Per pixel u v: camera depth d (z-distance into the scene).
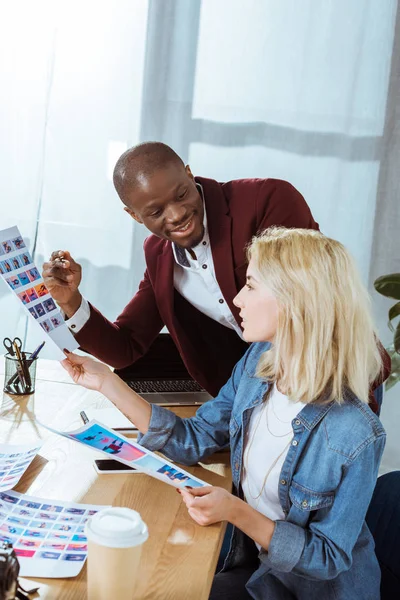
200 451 1.49
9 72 3.06
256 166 3.25
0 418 1.60
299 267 1.27
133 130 3.15
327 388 1.30
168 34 3.10
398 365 2.84
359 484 1.26
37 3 3.03
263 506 1.39
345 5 3.18
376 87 3.25
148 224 1.65
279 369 1.37
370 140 3.29
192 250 1.76
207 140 3.21
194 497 1.19
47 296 1.61
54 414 1.66
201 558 1.11
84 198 3.17
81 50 3.08
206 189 1.78
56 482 1.30
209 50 3.14
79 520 1.16
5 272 1.57
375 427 1.27
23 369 1.76
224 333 1.92
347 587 1.32
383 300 3.40
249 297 1.32
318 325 1.26
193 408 1.83
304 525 1.29
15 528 1.11
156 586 1.02
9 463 1.32
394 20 3.21
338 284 1.27
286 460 1.31
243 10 3.13
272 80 3.19
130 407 1.47
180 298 1.90
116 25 3.08
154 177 1.57
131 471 1.38
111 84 3.11
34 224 3.16
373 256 3.37
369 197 3.32
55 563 1.02
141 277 3.24
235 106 3.19
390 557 1.45
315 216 3.32
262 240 1.33
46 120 3.10
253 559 1.50
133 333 1.90
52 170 3.14
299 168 3.27
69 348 1.56
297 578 1.35
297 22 3.17
